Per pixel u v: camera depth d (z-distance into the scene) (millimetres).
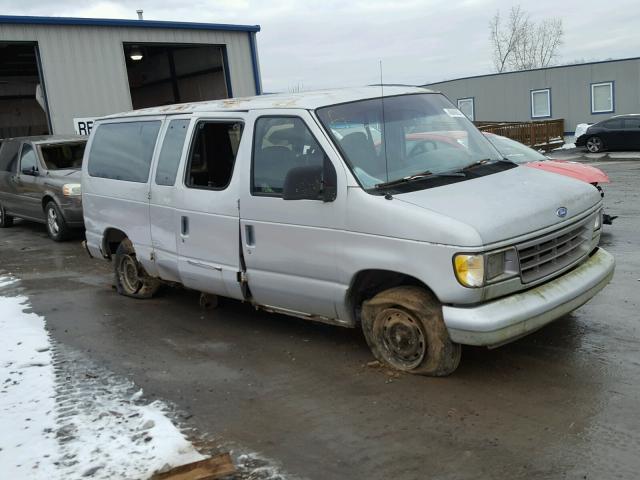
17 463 3525
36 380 4734
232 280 5293
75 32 14883
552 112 32625
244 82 18219
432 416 3863
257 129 5012
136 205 6293
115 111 15602
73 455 3580
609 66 30250
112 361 5121
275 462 3463
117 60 15570
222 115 5320
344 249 4418
